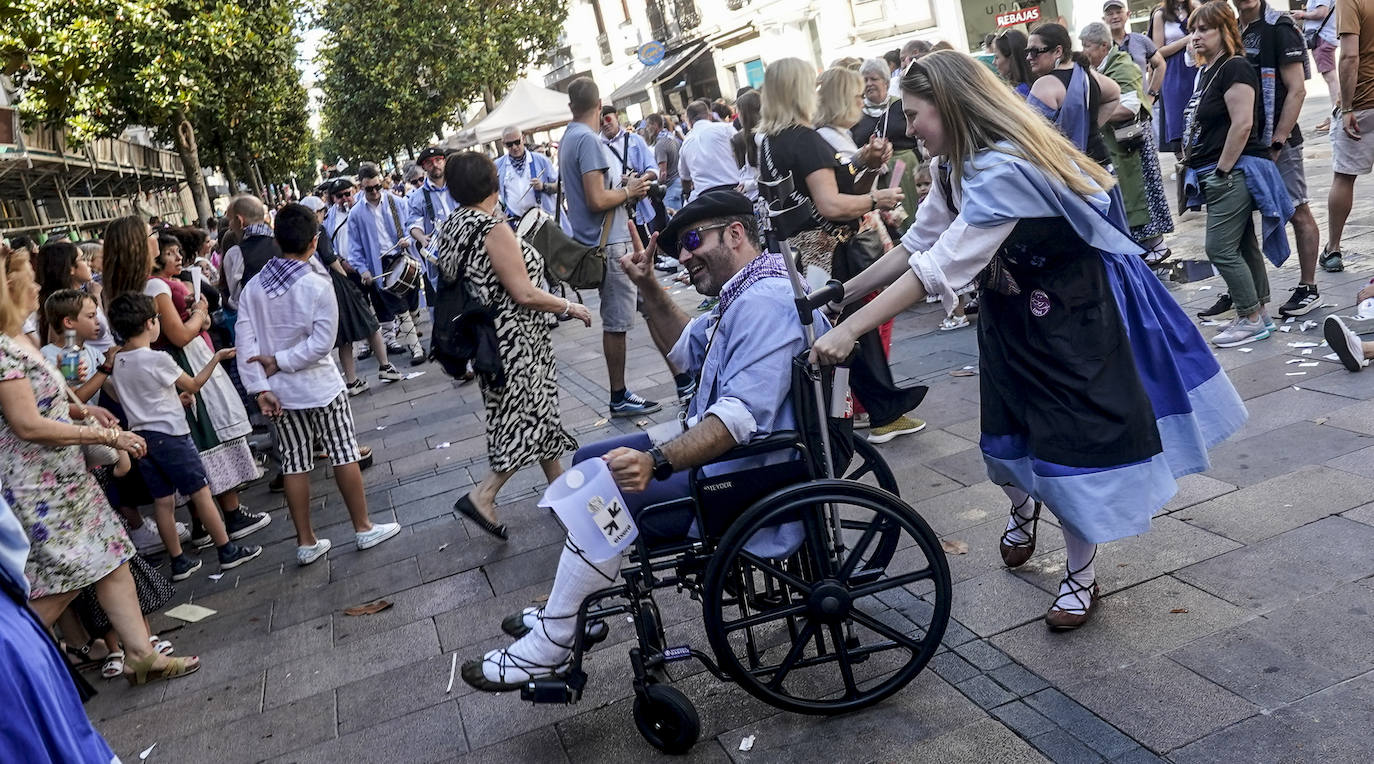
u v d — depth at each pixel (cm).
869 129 805
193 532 640
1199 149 600
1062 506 328
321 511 668
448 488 656
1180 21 1098
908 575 322
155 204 3191
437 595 491
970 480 495
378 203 1073
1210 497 425
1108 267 334
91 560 425
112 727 421
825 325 342
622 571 332
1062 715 308
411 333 1116
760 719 336
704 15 3300
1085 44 796
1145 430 325
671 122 1789
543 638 333
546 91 2162
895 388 376
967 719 315
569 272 633
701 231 332
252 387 544
